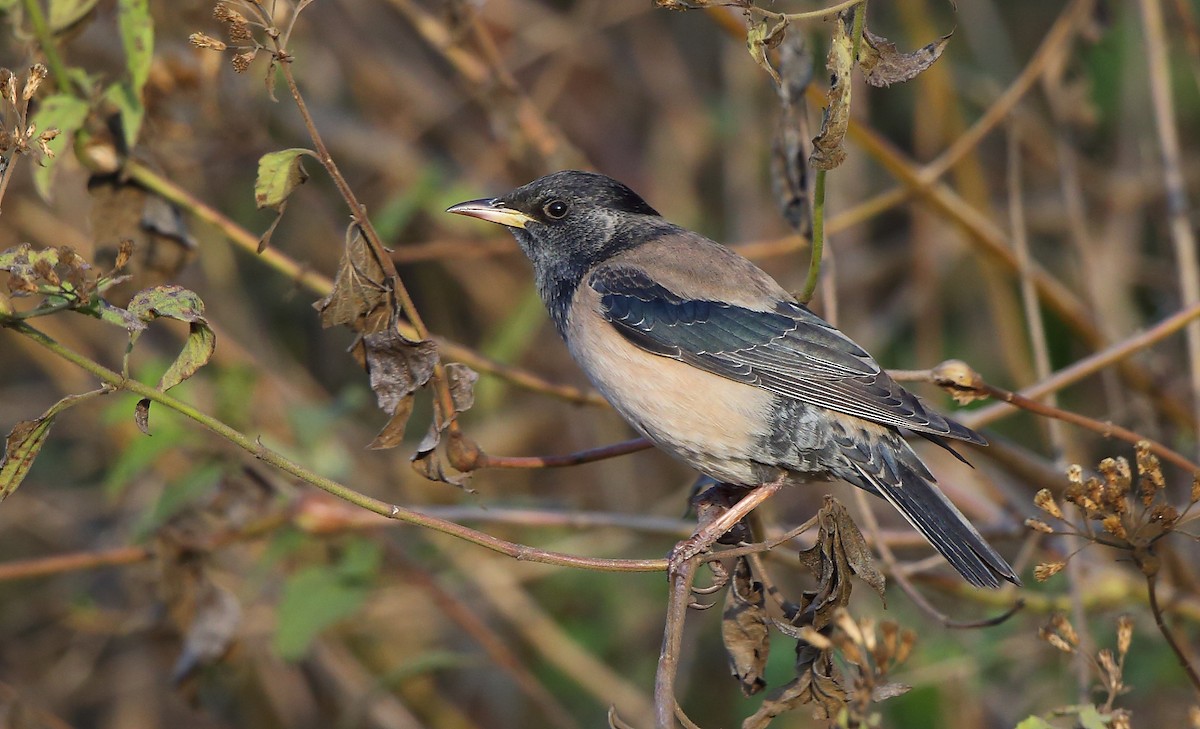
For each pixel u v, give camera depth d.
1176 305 13.92
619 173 16.33
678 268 9.41
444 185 14.30
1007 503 11.39
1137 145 14.49
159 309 6.50
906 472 8.83
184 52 10.16
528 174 15.20
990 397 8.79
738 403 8.98
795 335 9.00
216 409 10.95
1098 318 12.11
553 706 11.99
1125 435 8.84
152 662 13.68
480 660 11.73
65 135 8.70
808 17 6.98
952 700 12.11
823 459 8.92
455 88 15.45
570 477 15.02
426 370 7.62
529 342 14.95
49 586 13.88
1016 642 11.70
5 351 14.67
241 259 15.05
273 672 13.31
